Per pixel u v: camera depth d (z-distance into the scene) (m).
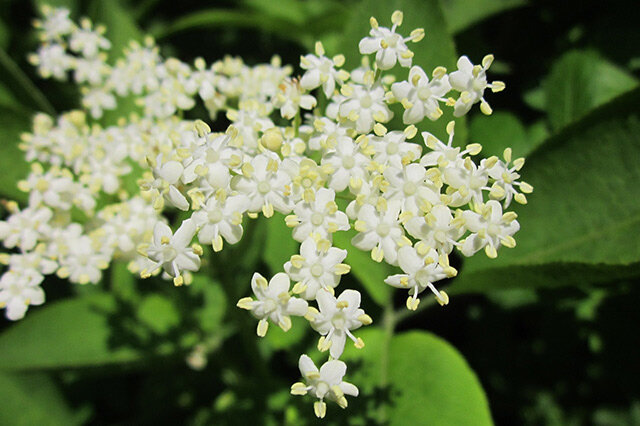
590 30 0.14
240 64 0.11
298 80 0.10
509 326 0.15
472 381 0.11
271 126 0.10
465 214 0.09
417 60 0.11
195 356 0.13
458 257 0.14
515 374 0.14
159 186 0.09
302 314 0.09
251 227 0.11
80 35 0.12
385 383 0.11
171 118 0.12
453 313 0.15
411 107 0.09
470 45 0.15
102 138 0.11
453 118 0.11
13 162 0.13
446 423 0.11
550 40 0.15
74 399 0.15
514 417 0.14
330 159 0.09
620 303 0.13
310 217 0.09
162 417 0.14
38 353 0.12
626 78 0.13
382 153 0.09
